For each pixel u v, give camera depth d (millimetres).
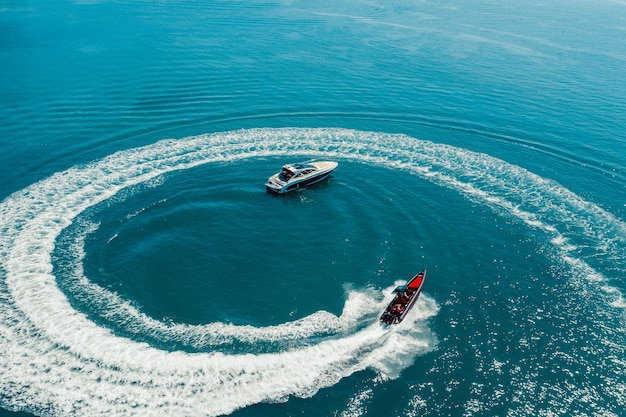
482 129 94625
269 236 62344
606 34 188125
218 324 48250
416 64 134375
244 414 38938
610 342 47406
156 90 107000
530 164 82312
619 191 75188
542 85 120812
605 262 59156
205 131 89938
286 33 163875
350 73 123438
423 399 40812
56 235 60719
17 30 153250
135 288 52656
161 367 42875
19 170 74500
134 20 173625
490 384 42406
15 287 51875
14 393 39594
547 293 53719
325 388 41500
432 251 59938
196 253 58688
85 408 38594
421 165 81250
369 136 90625
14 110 94500
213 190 71875
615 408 40656
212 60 129250
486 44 163000
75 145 82562
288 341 46281
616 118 101125
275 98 105188
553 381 42969
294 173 72125
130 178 74125
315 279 55094
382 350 45469
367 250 59938
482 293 53344
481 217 67500
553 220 67438
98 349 44500
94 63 123312
